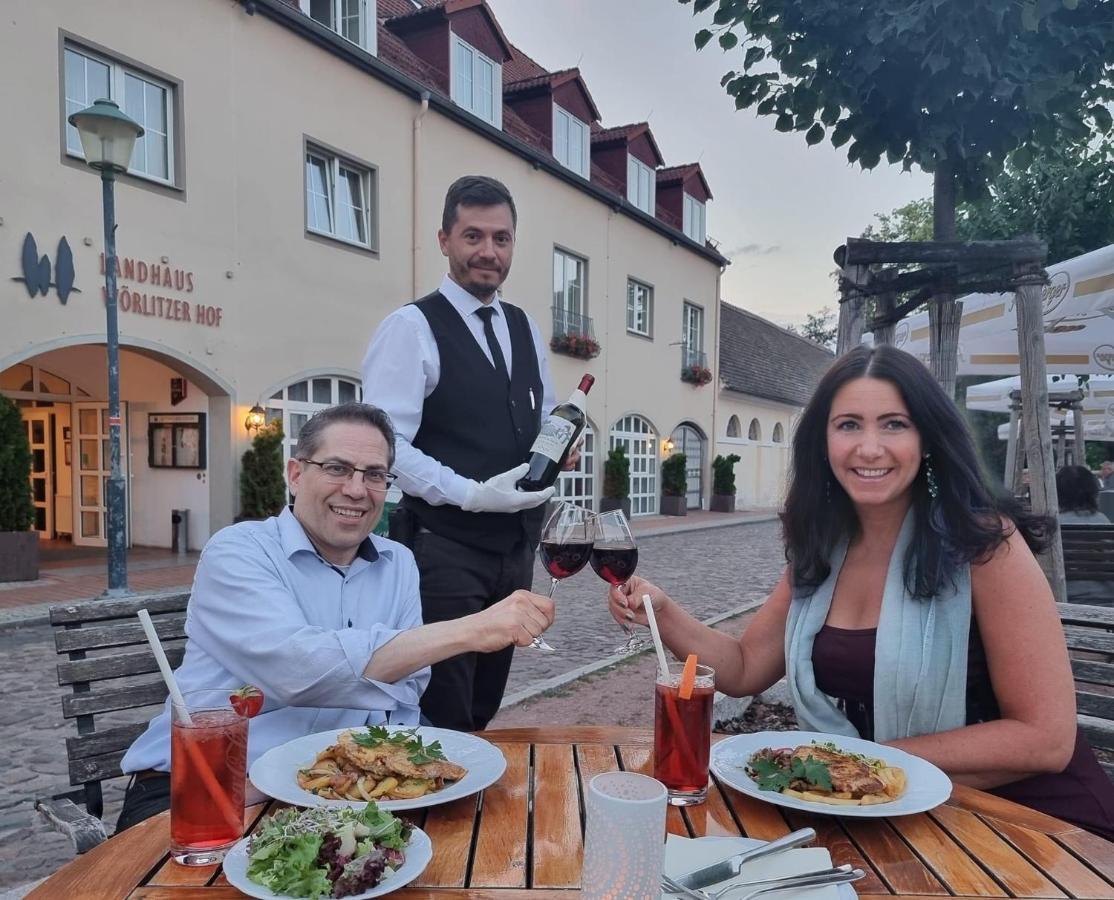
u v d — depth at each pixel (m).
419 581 2.62
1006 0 2.76
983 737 1.88
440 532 2.89
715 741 1.86
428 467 2.78
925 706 2.02
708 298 23.92
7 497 9.47
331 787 1.52
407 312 2.99
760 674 2.42
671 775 1.60
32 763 4.28
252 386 11.30
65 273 9.12
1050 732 1.86
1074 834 1.52
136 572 10.33
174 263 10.25
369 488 2.18
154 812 1.95
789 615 2.30
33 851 3.33
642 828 0.99
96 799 2.34
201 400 11.51
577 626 7.71
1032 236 3.72
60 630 2.35
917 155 3.37
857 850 1.44
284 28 11.43
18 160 8.72
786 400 28.28
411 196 13.59
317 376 12.16
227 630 2.00
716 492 24.17
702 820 1.54
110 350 8.31
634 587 2.29
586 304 18.56
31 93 8.80
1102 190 7.46
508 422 3.09
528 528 3.10
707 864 1.30
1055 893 1.31
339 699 1.92
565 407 3.17
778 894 1.22
